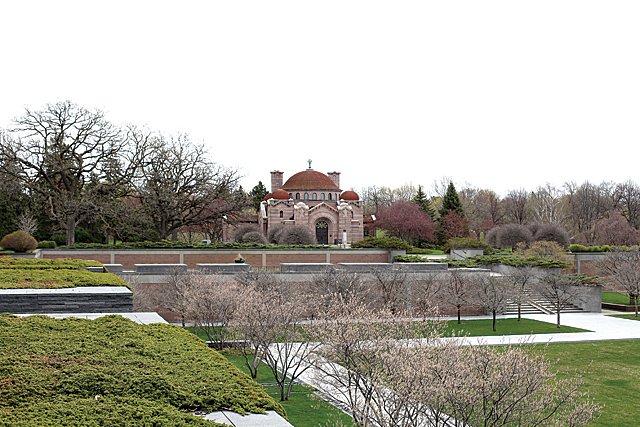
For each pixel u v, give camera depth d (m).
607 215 83.94
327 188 95.25
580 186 93.94
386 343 15.48
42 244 44.81
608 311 43.44
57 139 47.12
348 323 16.62
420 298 36.44
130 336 11.74
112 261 46.78
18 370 8.71
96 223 64.88
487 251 61.50
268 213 87.88
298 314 23.30
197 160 56.62
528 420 13.77
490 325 35.78
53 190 49.31
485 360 13.09
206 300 27.31
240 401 8.55
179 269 34.91
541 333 32.75
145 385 8.57
